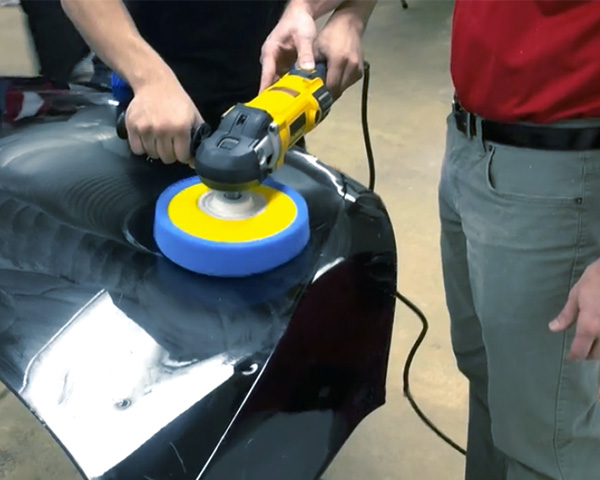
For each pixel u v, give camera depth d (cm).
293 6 84
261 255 69
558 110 71
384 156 224
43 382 57
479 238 83
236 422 56
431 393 147
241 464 55
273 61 82
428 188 208
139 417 55
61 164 85
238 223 71
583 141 72
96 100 98
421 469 132
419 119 244
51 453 133
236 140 67
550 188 75
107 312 65
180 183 76
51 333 62
